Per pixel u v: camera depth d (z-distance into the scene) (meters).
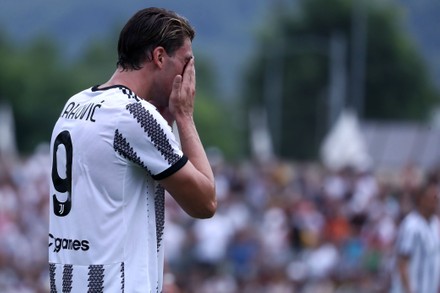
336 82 175.88
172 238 51.44
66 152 14.40
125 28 14.62
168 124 14.90
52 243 14.62
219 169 77.69
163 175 14.08
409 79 195.50
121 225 14.05
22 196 63.47
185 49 14.66
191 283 46.06
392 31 194.38
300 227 52.34
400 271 30.84
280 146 198.38
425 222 30.97
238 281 48.22
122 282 13.98
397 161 80.31
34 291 44.12
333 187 62.56
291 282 47.53
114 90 14.38
